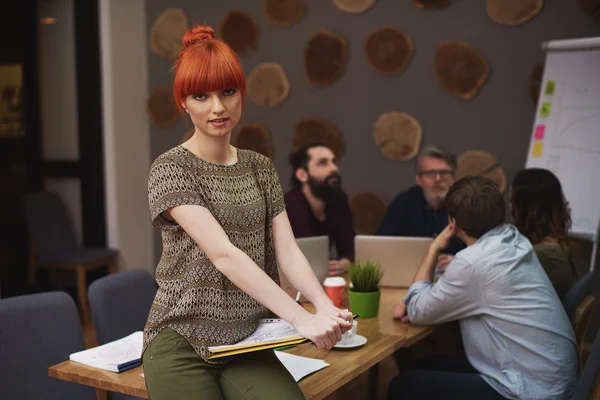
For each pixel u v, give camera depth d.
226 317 1.43
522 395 2.12
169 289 1.43
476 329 2.23
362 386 3.41
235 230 1.45
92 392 2.15
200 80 1.37
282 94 4.75
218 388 1.42
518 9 4.00
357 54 4.49
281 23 4.68
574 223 3.69
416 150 4.35
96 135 5.08
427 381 2.26
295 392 1.40
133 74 5.18
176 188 1.39
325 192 3.94
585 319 2.51
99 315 2.24
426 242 2.84
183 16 5.06
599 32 3.82
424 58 4.30
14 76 5.25
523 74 4.04
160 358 1.40
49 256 4.79
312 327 1.31
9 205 5.27
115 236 5.11
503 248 2.23
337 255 3.98
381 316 2.41
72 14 5.10
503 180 4.13
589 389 1.85
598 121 3.68
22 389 1.97
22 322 2.02
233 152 1.53
